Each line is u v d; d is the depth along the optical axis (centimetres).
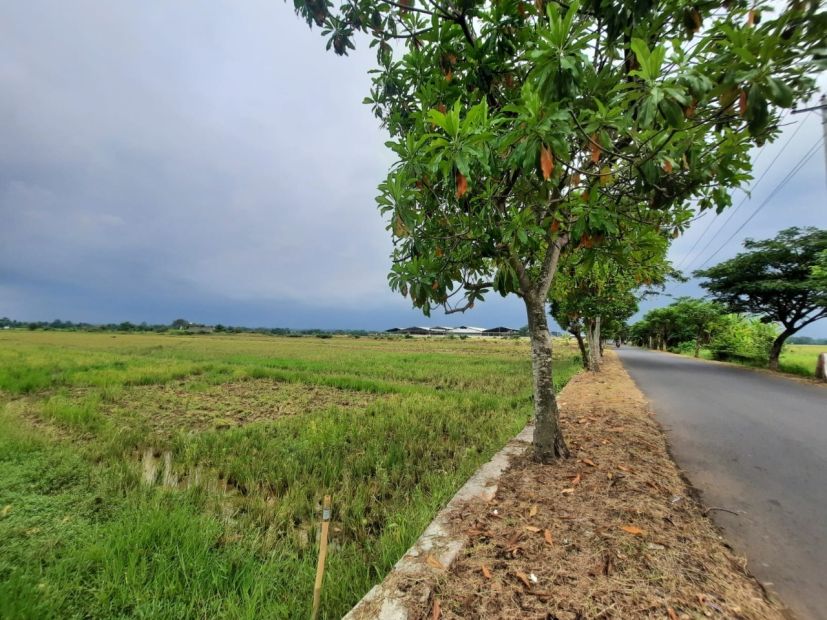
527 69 384
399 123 466
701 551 273
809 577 254
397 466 528
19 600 247
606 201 394
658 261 610
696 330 3384
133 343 4250
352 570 290
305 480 495
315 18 373
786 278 1812
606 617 202
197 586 275
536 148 263
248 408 976
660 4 288
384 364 2236
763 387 1214
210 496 442
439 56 402
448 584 230
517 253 396
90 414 806
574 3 247
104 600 260
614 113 279
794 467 466
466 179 268
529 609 208
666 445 550
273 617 246
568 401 852
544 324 448
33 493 423
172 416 877
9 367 1562
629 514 312
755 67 220
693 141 300
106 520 373
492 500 341
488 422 757
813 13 212
